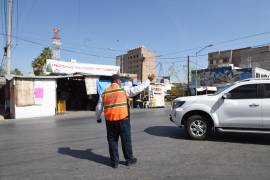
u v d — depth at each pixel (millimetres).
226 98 9648
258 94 9352
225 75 56250
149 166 6758
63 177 6051
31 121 19750
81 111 29812
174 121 10430
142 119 17719
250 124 9328
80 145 9336
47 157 7781
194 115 10031
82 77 28875
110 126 6656
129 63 61688
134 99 35406
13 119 22688
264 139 9977
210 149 8445
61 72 34844
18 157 7844
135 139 10188
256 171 6332
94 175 6148
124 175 6125
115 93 6625
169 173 6230
